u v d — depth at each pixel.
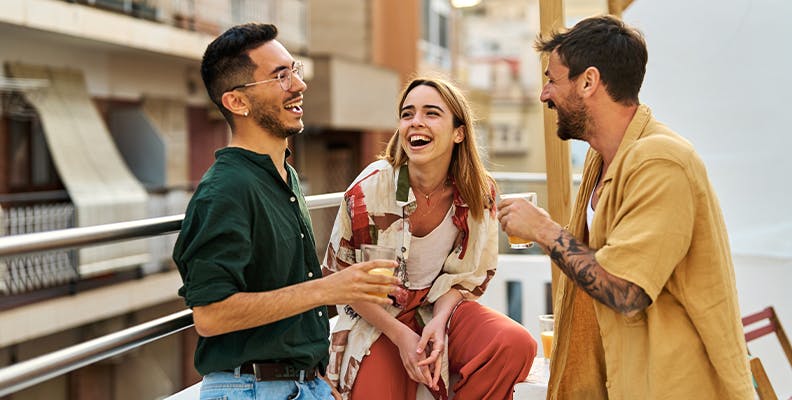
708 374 3.10
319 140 26.11
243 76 3.33
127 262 14.84
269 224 3.21
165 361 16.72
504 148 41.94
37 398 13.42
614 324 3.23
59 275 13.38
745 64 5.52
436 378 3.92
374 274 3.17
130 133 16.78
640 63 3.26
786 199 5.50
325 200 4.64
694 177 3.06
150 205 15.72
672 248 3.00
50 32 13.26
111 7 14.99
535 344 4.02
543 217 3.26
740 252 5.73
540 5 4.35
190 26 17.66
